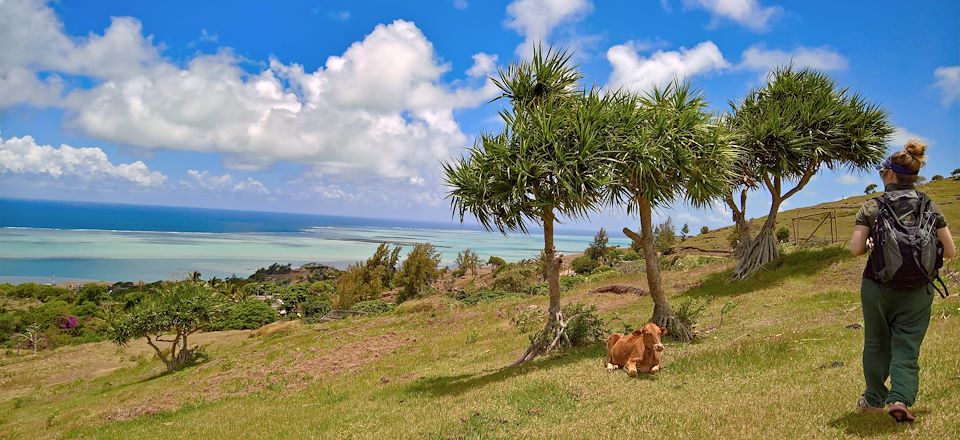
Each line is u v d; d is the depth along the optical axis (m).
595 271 54.56
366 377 15.30
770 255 23.77
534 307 24.97
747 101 24.16
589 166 11.63
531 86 13.07
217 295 32.31
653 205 13.23
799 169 22.70
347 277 62.69
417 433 7.48
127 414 15.16
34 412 21.78
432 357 17.25
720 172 13.41
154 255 183.50
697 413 6.21
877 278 4.57
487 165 12.05
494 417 7.70
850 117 21.91
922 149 4.55
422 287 54.28
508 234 12.76
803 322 12.76
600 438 5.86
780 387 6.80
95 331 58.03
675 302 20.52
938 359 6.62
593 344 13.70
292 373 18.06
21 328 56.59
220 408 14.20
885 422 4.81
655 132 12.40
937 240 4.48
